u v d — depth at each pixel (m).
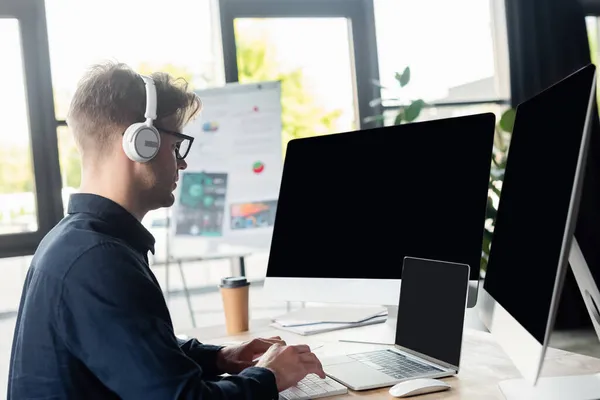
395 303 1.44
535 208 0.95
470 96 3.68
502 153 3.33
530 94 3.64
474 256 1.32
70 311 0.92
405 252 1.45
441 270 1.27
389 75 3.49
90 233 0.98
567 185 0.78
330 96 3.40
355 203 1.57
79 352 0.92
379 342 1.46
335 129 3.41
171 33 3.13
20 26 2.84
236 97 2.89
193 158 2.85
